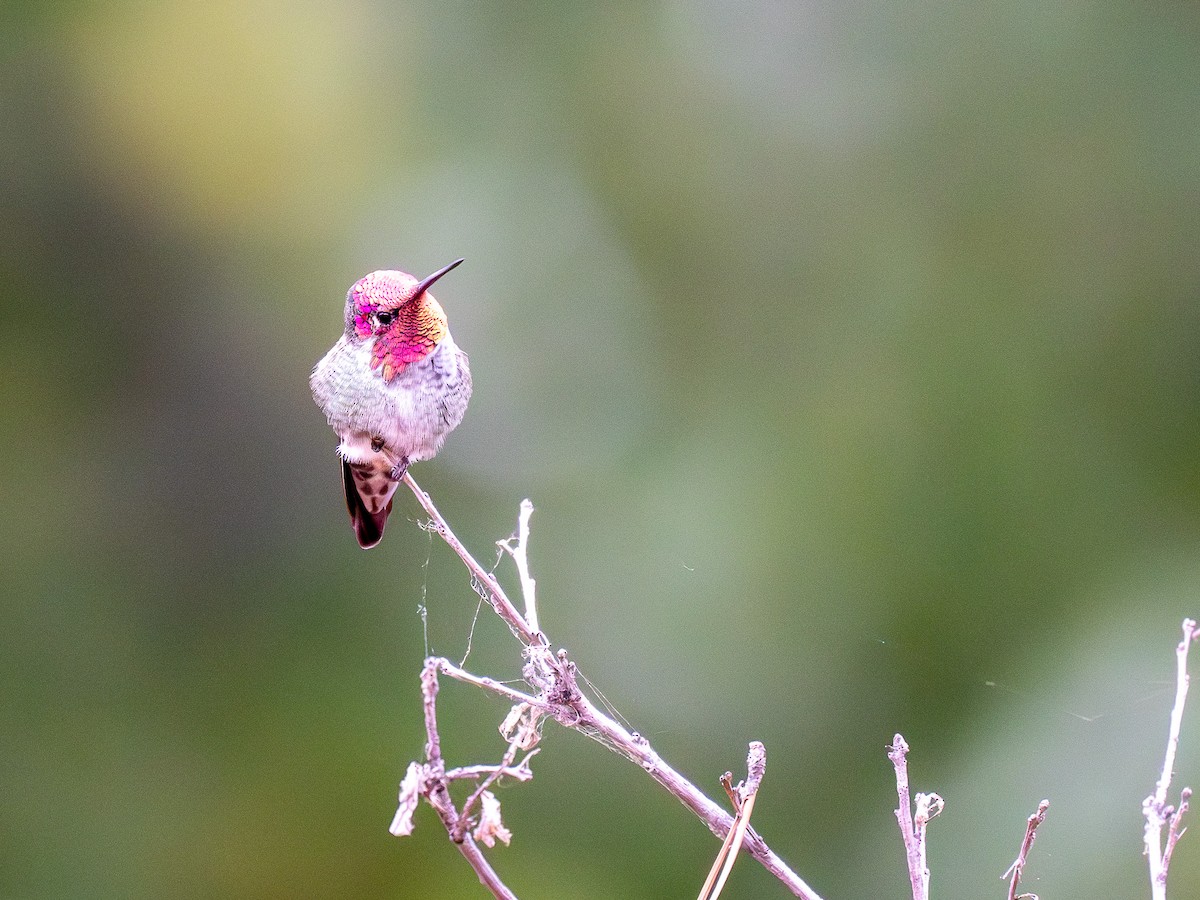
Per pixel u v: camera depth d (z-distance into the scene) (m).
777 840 9.55
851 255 11.02
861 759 9.62
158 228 11.23
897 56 11.25
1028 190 10.73
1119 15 10.78
